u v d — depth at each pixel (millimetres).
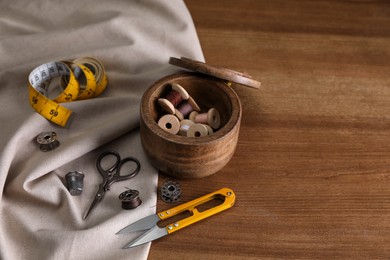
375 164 685
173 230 614
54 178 648
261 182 663
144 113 627
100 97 736
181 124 664
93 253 601
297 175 671
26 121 670
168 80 666
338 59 808
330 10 883
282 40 833
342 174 674
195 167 628
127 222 621
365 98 757
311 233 625
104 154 675
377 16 876
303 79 776
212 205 645
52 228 620
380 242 621
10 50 770
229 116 656
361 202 651
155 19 823
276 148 695
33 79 721
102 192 640
